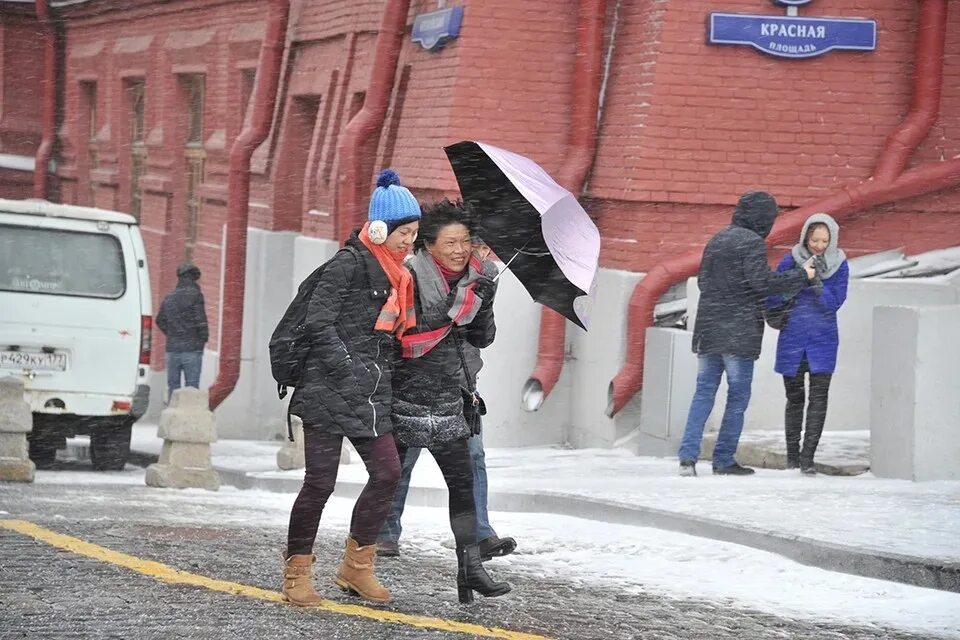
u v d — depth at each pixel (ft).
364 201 108.37
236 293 130.82
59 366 95.71
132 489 79.20
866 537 52.08
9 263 95.30
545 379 96.53
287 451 87.56
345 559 42.73
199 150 152.56
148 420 156.76
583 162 95.81
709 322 73.51
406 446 42.37
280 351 40.65
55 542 51.52
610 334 93.56
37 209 95.86
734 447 74.79
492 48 97.30
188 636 36.96
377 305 40.68
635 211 93.04
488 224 44.21
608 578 48.14
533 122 97.66
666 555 52.65
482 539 48.96
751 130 92.99
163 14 159.53
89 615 39.27
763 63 93.04
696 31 92.68
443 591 44.93
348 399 40.37
